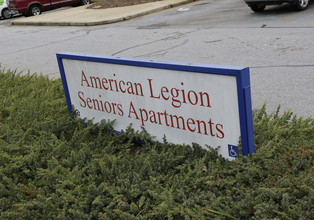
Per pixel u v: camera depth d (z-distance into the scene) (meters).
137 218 2.64
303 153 3.06
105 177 3.21
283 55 7.31
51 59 9.76
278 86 5.75
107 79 3.83
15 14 23.78
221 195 2.77
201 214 2.54
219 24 11.44
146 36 11.12
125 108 3.82
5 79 6.46
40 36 14.05
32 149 3.69
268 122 3.78
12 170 3.50
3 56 10.91
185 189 2.94
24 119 4.44
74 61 4.10
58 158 3.70
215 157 3.19
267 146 3.12
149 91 3.48
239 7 14.24
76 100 4.36
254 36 9.19
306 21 10.02
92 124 4.27
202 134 3.24
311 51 7.31
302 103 5.02
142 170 3.16
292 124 3.69
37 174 3.45
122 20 15.38
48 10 23.69
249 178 2.84
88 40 11.80
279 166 2.89
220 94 2.94
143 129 3.72
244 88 2.77
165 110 3.44
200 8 15.62
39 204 2.85
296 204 2.54
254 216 2.59
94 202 2.80
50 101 5.15
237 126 2.95
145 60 3.39
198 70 2.97
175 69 3.13
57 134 4.31
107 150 3.66
